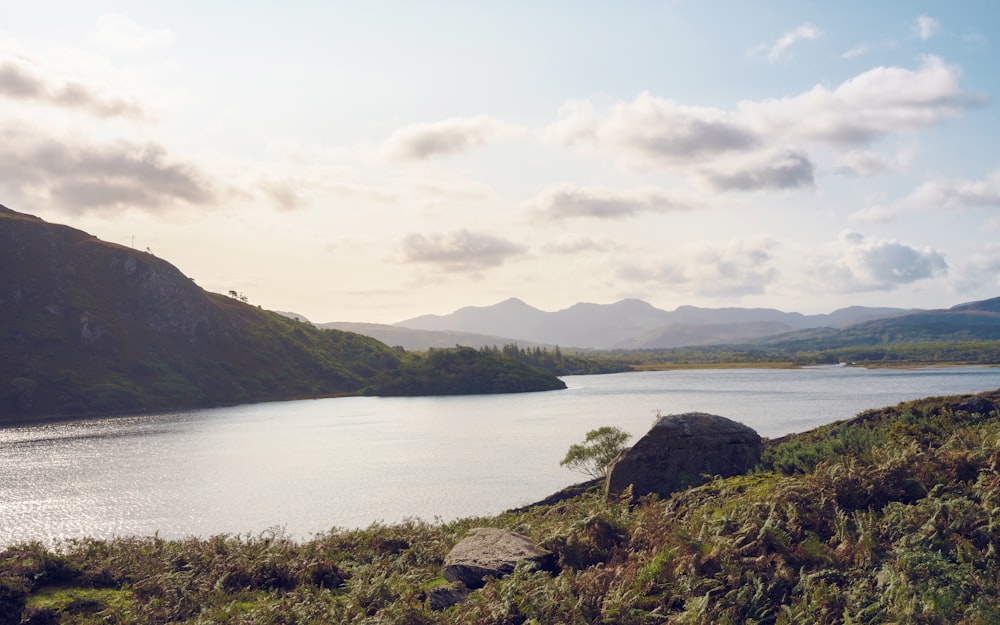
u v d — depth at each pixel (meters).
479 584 14.66
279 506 81.75
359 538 22.23
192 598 16.64
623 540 14.70
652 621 11.05
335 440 150.50
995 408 23.89
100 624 15.30
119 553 20.03
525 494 83.06
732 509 14.27
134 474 108.69
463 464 109.12
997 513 11.26
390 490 88.81
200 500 86.94
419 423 182.25
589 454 71.62
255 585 18.02
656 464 21.98
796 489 13.47
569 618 11.50
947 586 9.70
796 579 10.91
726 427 22.33
